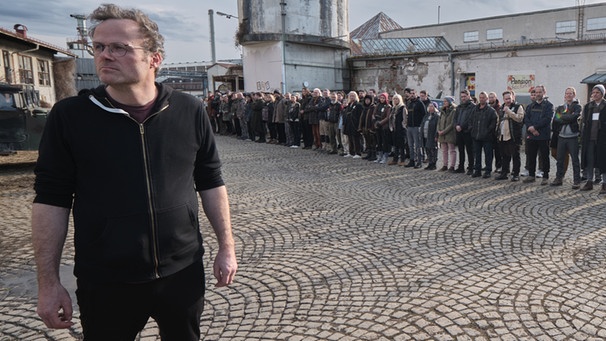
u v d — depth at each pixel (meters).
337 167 10.47
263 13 25.84
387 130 10.60
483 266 4.23
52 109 1.63
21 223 6.16
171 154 1.72
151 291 1.70
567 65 22.88
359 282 3.95
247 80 27.72
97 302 1.66
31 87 11.32
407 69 27.67
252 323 3.30
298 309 3.49
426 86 27.09
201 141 1.86
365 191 7.77
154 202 1.66
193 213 1.79
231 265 1.91
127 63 1.59
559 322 3.17
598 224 5.50
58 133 1.60
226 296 3.77
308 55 27.19
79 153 1.61
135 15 1.64
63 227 1.63
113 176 1.62
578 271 4.07
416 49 30.97
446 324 3.17
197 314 1.84
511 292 3.66
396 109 10.38
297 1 26.14
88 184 1.62
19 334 3.26
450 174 9.43
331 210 6.49
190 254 1.78
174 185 1.72
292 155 12.55
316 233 5.42
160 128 1.69
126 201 1.63
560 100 23.27
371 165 10.69
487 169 8.91
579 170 7.67
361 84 29.62
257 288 3.91
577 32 38.84
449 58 26.03
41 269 1.58
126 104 1.67
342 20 28.75
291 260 4.54
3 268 4.56
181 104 1.79
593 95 7.38
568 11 38.97
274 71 26.22
